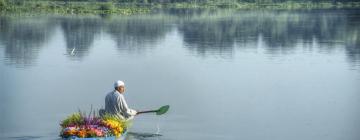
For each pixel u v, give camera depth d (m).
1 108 21.28
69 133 16.30
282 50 39.16
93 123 16.83
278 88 25.31
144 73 29.05
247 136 17.94
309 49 39.81
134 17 77.88
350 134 18.19
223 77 27.95
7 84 26.05
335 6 117.25
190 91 24.56
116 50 38.56
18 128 18.45
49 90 24.67
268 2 132.38
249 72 29.50
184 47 40.59
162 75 28.45
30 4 103.12
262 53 37.41
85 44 42.44
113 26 60.84
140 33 51.91
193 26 61.22
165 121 19.48
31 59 34.03
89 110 21.11
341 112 20.98
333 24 63.88
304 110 21.30
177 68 30.69
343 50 39.06
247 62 33.12
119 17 77.69
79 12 88.81
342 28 57.84
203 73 29.08
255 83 26.45
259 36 49.38
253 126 19.09
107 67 30.97
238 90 24.83
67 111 20.94
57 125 18.86
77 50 38.62
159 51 38.09
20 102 22.31
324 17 77.62
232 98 23.20
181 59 34.19
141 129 18.44
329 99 23.14
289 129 18.78
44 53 36.94
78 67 30.95
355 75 28.64
